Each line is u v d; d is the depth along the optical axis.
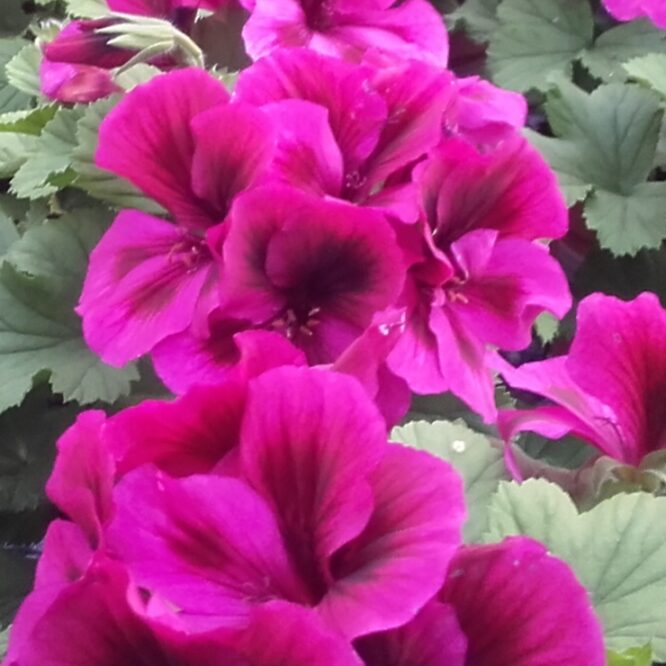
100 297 0.30
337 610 0.20
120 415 0.21
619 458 0.29
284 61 0.30
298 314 0.29
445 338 0.29
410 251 0.29
